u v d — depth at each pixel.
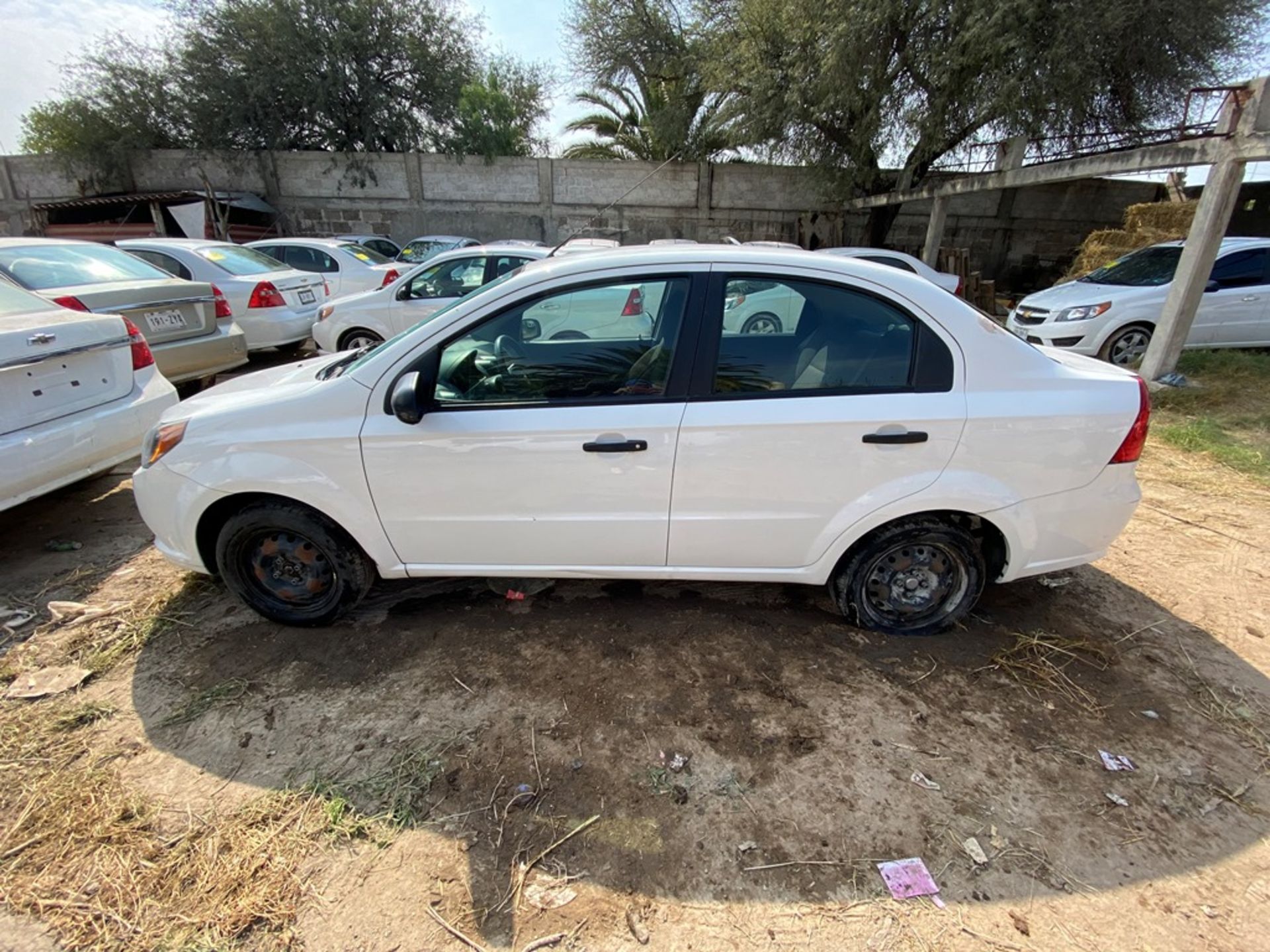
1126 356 7.20
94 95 17.09
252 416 2.45
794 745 2.15
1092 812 1.91
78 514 3.87
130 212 16.70
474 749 2.12
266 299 6.98
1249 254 7.54
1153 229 11.73
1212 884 1.70
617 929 1.58
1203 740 2.19
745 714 2.28
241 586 2.69
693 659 2.56
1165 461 4.83
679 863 1.75
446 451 2.38
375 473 2.42
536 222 17.98
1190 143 6.12
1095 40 9.14
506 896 1.66
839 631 2.75
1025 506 2.41
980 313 2.43
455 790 1.97
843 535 2.47
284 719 2.25
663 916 1.61
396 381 2.37
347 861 1.75
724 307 2.36
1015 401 2.31
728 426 2.30
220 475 2.45
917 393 2.33
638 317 2.40
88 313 3.49
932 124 10.79
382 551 2.57
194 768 2.04
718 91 14.03
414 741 2.15
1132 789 1.99
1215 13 9.27
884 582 2.66
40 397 3.12
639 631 2.73
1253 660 2.60
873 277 2.35
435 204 17.91
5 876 1.69
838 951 1.53
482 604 2.93
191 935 1.56
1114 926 1.59
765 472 2.37
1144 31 9.27
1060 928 1.59
